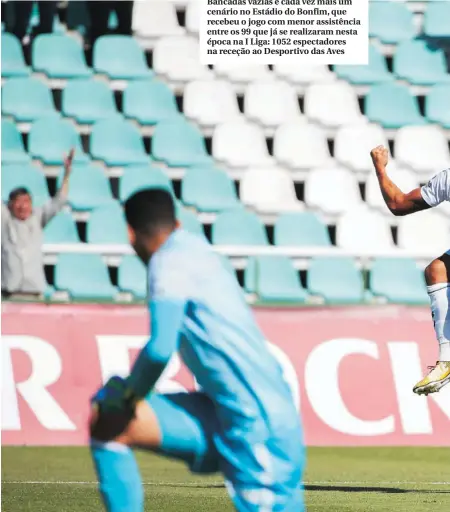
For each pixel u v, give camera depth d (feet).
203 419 41.57
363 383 103.40
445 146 161.79
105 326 104.99
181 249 40.93
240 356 40.24
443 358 69.67
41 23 173.06
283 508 40.60
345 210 152.66
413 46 173.58
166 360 39.29
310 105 164.76
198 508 63.36
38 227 116.06
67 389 102.53
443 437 102.22
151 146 157.28
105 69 165.37
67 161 118.62
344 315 105.81
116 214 142.41
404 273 142.00
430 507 63.98
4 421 100.89
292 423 40.65
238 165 155.22
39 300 107.14
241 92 167.22
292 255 127.24
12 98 159.12
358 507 63.98
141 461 91.66
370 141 161.17
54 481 76.43
